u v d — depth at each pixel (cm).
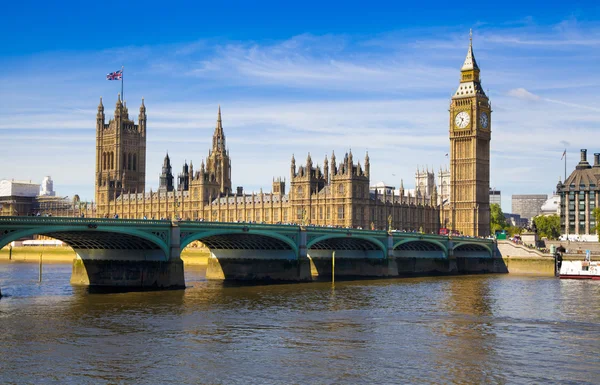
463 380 8475
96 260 17425
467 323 12169
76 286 17138
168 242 16350
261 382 8319
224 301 14600
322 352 9750
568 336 11050
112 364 8969
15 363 8956
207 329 11262
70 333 10762
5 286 17175
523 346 10269
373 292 16888
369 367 8988
